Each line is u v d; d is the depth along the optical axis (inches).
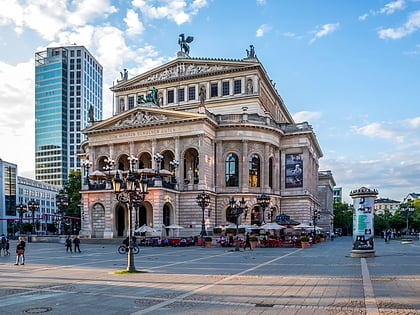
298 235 2709.2
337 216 6112.2
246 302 609.0
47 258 1520.7
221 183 2957.7
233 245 2133.4
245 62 3233.3
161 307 580.4
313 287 740.0
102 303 616.7
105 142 3053.6
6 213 6358.3
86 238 2623.0
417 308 556.4
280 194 3184.1
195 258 1428.4
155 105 2967.5
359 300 613.3
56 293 711.1
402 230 5442.9
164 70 3540.8
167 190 2640.3
